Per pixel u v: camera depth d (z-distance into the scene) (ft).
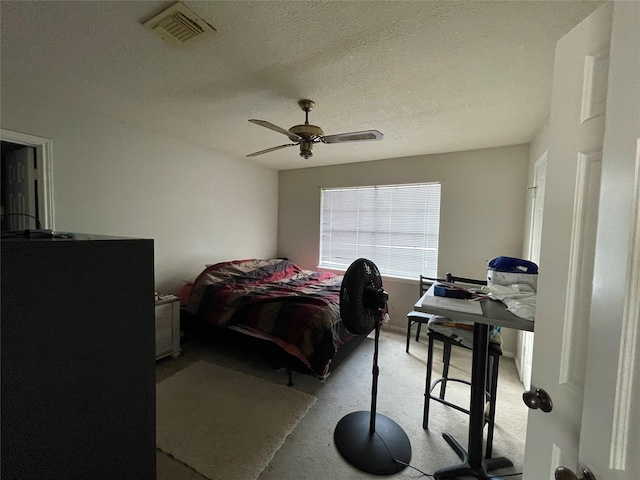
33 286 1.81
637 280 1.41
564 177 2.44
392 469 4.92
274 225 15.30
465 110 7.03
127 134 8.82
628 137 1.48
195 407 6.57
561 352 2.38
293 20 4.05
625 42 1.53
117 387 2.31
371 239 12.97
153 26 4.22
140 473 2.50
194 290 9.70
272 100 6.74
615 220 1.54
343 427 5.89
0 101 6.41
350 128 8.44
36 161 7.17
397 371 8.45
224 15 3.98
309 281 11.31
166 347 8.73
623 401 1.44
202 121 8.38
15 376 1.74
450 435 5.78
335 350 7.27
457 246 10.88
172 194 10.24
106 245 2.20
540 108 6.77
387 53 4.79
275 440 5.57
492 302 4.68
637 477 1.36
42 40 4.61
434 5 3.71
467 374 8.29
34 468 1.85
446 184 11.00
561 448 2.33
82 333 2.07
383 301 5.05
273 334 7.73
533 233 8.17
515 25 4.05
